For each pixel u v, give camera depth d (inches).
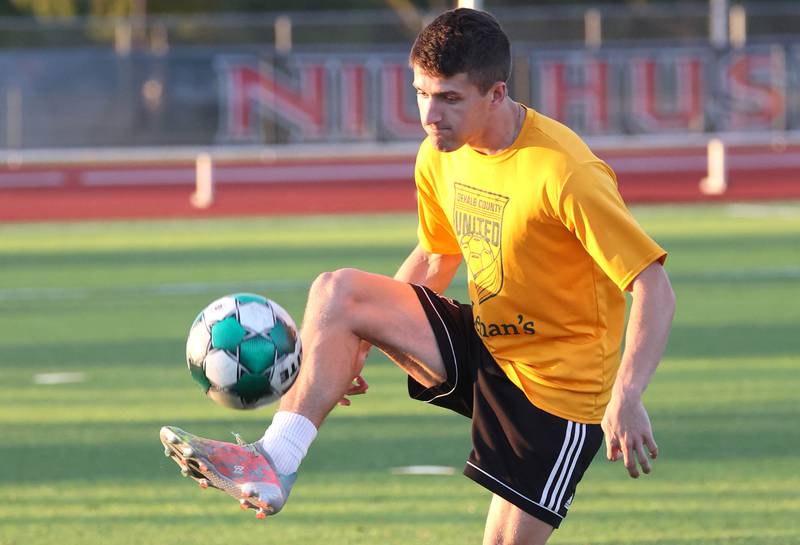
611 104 2484.0
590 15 2573.8
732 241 1830.7
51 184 2763.3
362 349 502.0
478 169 470.3
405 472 722.8
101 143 2456.9
